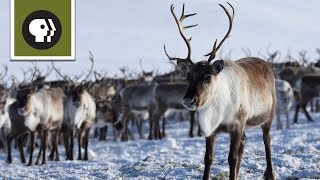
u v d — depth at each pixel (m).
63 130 34.16
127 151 34.31
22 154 32.59
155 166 21.45
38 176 21.52
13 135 32.31
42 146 31.20
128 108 49.47
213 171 19.12
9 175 22.42
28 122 30.02
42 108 30.78
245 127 16.53
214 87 14.91
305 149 24.86
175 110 47.03
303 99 49.72
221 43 15.47
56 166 26.41
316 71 62.78
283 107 44.81
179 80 67.75
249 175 18.36
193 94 14.46
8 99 38.38
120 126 46.44
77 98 32.22
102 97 47.72
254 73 16.98
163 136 47.19
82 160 31.05
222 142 34.56
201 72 14.76
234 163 15.39
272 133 38.75
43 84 51.38
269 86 17.59
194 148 32.12
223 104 15.18
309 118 49.84
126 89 50.16
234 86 15.45
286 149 25.80
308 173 17.53
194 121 47.06
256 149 27.19
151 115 48.69
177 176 18.80
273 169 17.86
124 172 21.00
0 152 41.03
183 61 15.22
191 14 15.91
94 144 44.59
